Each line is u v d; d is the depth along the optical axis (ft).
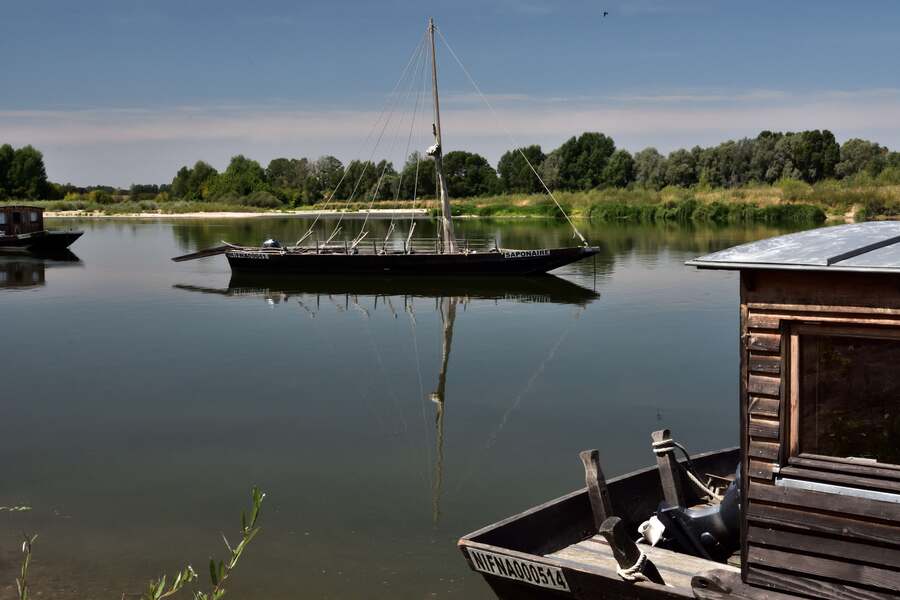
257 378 54.08
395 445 40.14
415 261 111.04
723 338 64.80
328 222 265.54
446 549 28.66
